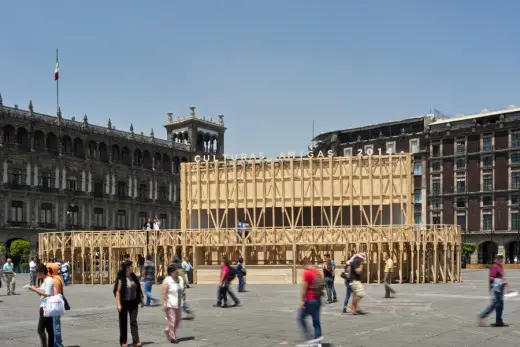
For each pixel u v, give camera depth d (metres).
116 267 49.31
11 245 82.12
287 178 51.59
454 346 16.52
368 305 27.05
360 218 50.03
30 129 91.25
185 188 53.78
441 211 102.94
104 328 20.61
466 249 92.12
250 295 33.59
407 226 44.09
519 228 94.62
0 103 87.56
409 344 16.86
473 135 100.12
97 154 102.00
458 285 41.47
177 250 49.03
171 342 17.58
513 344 16.80
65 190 95.56
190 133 119.25
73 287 43.69
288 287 40.03
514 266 84.50
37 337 18.72
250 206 52.06
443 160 103.19
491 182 97.94
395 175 49.62
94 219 100.00
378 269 43.16
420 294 33.19
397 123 108.44
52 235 51.44
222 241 46.97
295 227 48.66
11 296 35.12
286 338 18.12
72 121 98.06
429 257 46.31
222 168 53.16
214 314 24.38
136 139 108.81
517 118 95.75
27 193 89.81
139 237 47.91
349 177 50.31
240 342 17.50
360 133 112.88
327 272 28.25
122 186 105.94
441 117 110.75
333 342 17.27
